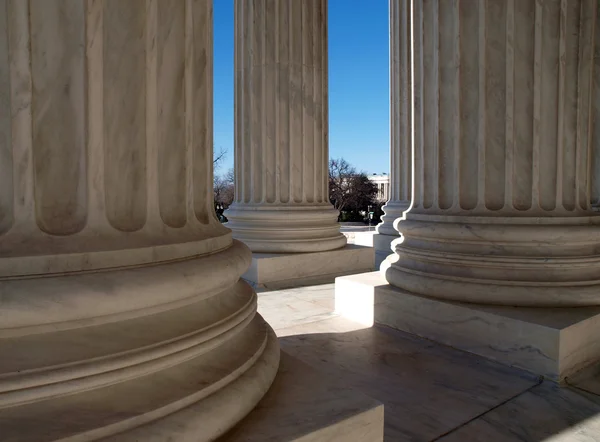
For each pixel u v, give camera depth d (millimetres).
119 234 5613
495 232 12656
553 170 12977
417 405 9289
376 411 6168
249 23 24734
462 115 13500
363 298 15203
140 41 5961
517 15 12734
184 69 6668
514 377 10656
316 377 7199
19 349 4719
